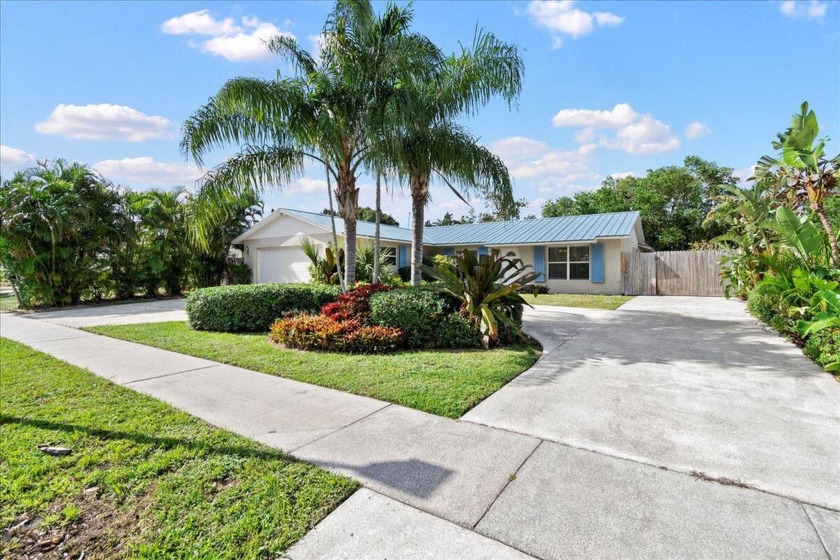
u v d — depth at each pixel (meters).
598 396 3.96
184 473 2.59
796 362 5.06
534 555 1.86
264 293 8.02
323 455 2.81
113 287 15.43
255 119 7.84
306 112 7.92
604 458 2.73
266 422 3.40
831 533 1.98
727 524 2.05
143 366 5.30
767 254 8.28
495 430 3.20
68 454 2.86
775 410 3.53
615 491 2.35
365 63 7.95
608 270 16.11
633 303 12.27
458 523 2.08
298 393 4.16
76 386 4.41
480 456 2.78
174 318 10.25
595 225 17.05
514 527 2.05
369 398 3.97
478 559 1.84
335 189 8.84
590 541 1.94
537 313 10.14
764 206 9.01
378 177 8.27
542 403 3.78
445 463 2.69
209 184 7.95
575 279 16.83
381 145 7.50
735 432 3.10
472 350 5.98
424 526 2.07
